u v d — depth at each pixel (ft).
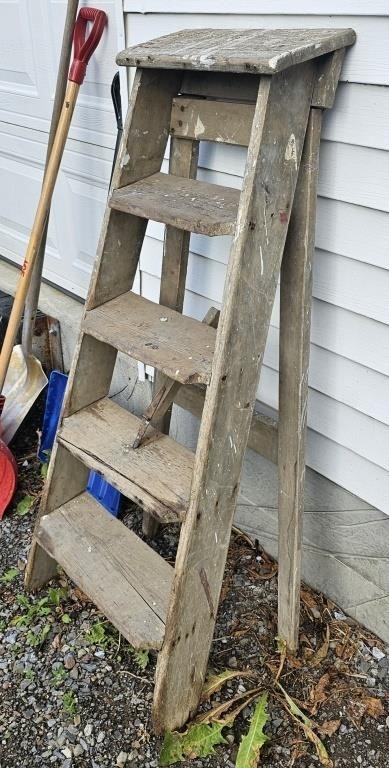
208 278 6.32
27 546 7.25
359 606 6.30
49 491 5.98
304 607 6.49
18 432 9.25
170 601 4.68
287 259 4.76
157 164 5.22
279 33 4.45
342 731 5.37
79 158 8.21
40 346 9.69
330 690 5.68
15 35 8.50
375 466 5.51
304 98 4.23
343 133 4.60
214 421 4.38
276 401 6.18
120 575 5.47
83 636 6.10
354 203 4.73
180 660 4.89
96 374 5.78
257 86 4.59
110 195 4.93
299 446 5.19
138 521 7.55
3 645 6.03
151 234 6.74
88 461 5.25
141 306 5.37
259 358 4.61
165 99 5.04
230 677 5.64
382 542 5.84
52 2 7.55
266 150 4.04
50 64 8.11
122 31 6.10
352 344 5.21
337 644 6.11
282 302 4.93
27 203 9.98
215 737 5.12
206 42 4.49
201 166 5.85
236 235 4.11
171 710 5.04
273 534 6.98
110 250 5.23
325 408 5.67
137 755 5.13
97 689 5.64
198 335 4.87
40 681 5.71
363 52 4.27
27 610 6.37
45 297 9.79
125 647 6.00
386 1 4.04
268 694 5.59
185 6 5.37
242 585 6.72
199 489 4.49
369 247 4.78
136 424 5.64
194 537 4.58
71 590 6.57
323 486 6.08
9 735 5.30
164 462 5.11
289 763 5.11
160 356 4.58
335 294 5.16
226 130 4.79
